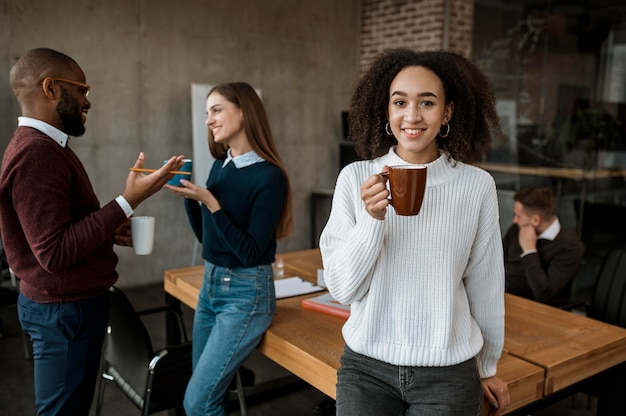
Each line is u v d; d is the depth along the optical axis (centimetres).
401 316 124
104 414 274
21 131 163
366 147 139
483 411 143
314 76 618
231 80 556
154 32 503
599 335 193
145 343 192
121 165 499
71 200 170
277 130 597
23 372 320
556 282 279
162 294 498
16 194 155
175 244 542
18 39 438
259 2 565
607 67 462
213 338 186
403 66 125
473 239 128
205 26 532
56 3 450
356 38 649
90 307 174
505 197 507
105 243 181
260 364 339
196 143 520
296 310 212
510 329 198
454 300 126
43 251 156
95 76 476
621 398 193
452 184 126
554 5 488
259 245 181
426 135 122
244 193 186
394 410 126
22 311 173
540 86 505
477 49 542
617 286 246
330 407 279
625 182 457
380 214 116
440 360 121
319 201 635
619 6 449
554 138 500
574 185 490
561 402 292
